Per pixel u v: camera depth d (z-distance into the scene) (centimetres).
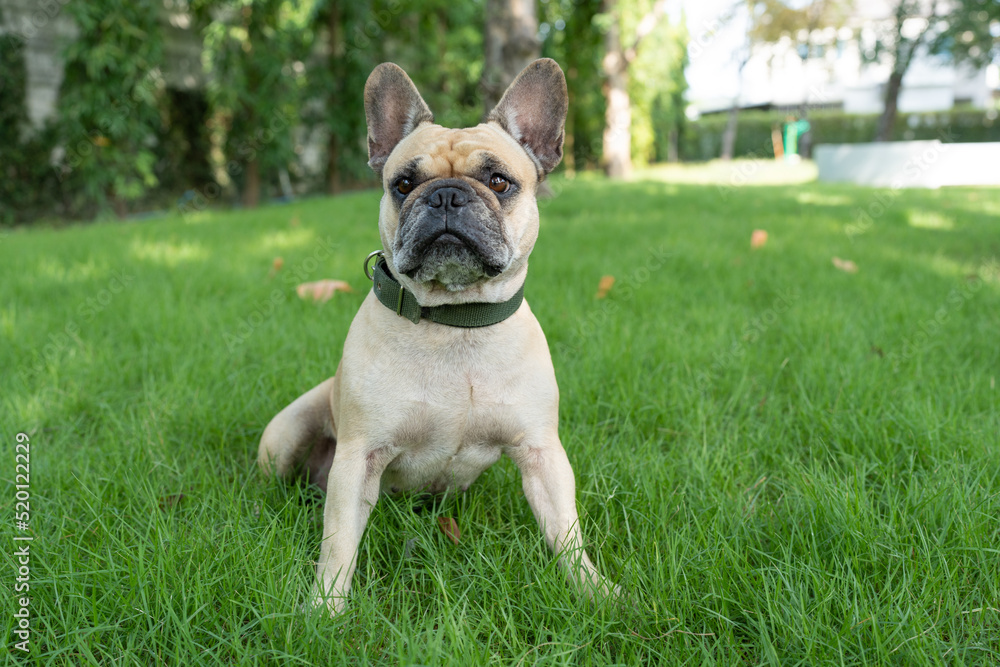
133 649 80
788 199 446
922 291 186
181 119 566
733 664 79
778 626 81
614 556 91
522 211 100
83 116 461
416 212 93
